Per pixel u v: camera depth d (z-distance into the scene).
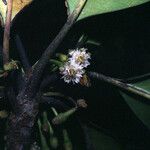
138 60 0.32
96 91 0.33
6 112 0.27
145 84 0.27
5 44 0.25
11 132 0.27
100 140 0.32
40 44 0.34
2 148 0.32
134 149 0.33
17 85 0.27
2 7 0.26
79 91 0.33
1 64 0.28
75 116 0.31
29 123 0.26
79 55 0.27
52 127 0.30
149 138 0.33
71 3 0.26
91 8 0.26
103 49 0.32
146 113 0.28
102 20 0.30
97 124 0.32
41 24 0.33
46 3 0.31
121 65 0.33
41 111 0.29
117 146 0.32
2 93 0.26
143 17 0.30
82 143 0.32
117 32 0.31
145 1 0.26
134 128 0.33
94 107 0.33
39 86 0.26
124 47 0.32
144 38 0.31
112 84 0.27
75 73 0.26
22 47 0.28
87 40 0.30
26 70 0.27
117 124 0.33
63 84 0.33
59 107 0.28
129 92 0.28
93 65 0.33
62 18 0.33
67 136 0.28
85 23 0.29
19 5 0.26
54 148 0.28
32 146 0.31
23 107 0.26
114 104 0.33
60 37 0.25
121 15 0.30
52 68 0.27
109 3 0.26
